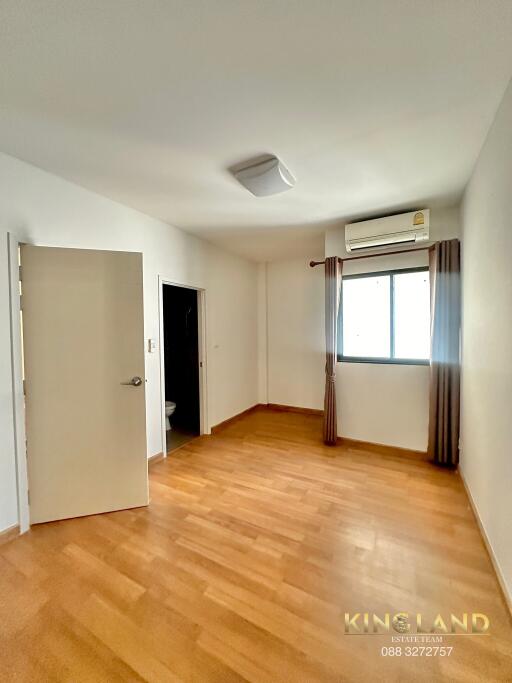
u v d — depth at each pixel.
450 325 2.79
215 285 4.08
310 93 1.48
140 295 2.33
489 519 1.80
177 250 3.41
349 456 3.21
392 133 1.79
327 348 3.50
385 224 2.98
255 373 5.08
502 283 1.60
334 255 3.50
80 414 2.19
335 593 1.53
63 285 2.13
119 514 2.22
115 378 2.27
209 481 2.69
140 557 1.79
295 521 2.12
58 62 1.29
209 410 3.95
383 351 3.41
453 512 2.21
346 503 2.33
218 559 1.77
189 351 4.16
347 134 1.80
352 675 1.17
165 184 2.40
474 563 1.72
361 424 3.44
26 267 2.04
